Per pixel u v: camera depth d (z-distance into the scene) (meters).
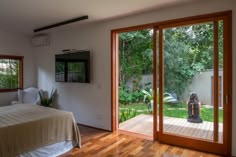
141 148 3.16
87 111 4.48
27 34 5.48
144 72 6.73
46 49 5.38
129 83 6.94
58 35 5.03
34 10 3.35
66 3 3.02
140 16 3.59
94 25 4.25
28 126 2.55
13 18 3.85
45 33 5.28
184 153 2.97
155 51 3.49
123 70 6.89
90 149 3.12
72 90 4.78
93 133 3.94
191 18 3.06
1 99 5.08
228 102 2.82
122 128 4.32
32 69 5.72
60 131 2.96
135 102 6.80
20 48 5.41
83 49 4.48
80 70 4.43
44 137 2.73
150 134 3.90
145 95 6.23
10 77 5.31
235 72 2.76
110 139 3.58
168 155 2.89
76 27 4.55
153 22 3.45
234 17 2.74
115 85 4.06
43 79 5.52
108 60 4.05
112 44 3.98
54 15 3.65
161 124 3.47
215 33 2.92
